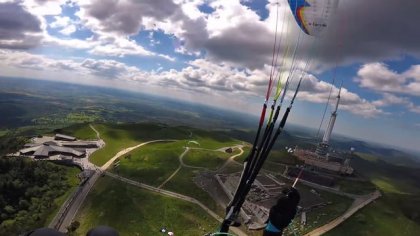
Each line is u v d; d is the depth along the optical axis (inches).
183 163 6747.1
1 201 4734.3
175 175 6063.0
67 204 4795.8
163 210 4785.9
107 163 6737.2
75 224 4269.2
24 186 5118.1
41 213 4520.2
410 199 5949.8
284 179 5792.3
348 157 7086.6
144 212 4712.1
